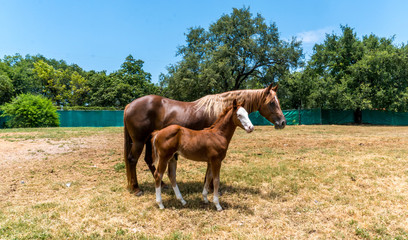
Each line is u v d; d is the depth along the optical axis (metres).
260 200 4.41
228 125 4.09
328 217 3.74
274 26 25.05
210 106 4.86
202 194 4.32
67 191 4.94
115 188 5.03
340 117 29.59
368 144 10.14
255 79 30.05
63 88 47.19
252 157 7.89
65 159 7.61
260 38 25.09
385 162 6.72
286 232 3.32
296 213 3.90
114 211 3.97
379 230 3.32
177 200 4.43
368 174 5.74
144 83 49.66
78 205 4.16
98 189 5.02
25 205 4.21
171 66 26.50
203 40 28.36
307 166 6.57
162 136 4.02
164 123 4.82
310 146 9.91
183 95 27.84
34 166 6.73
